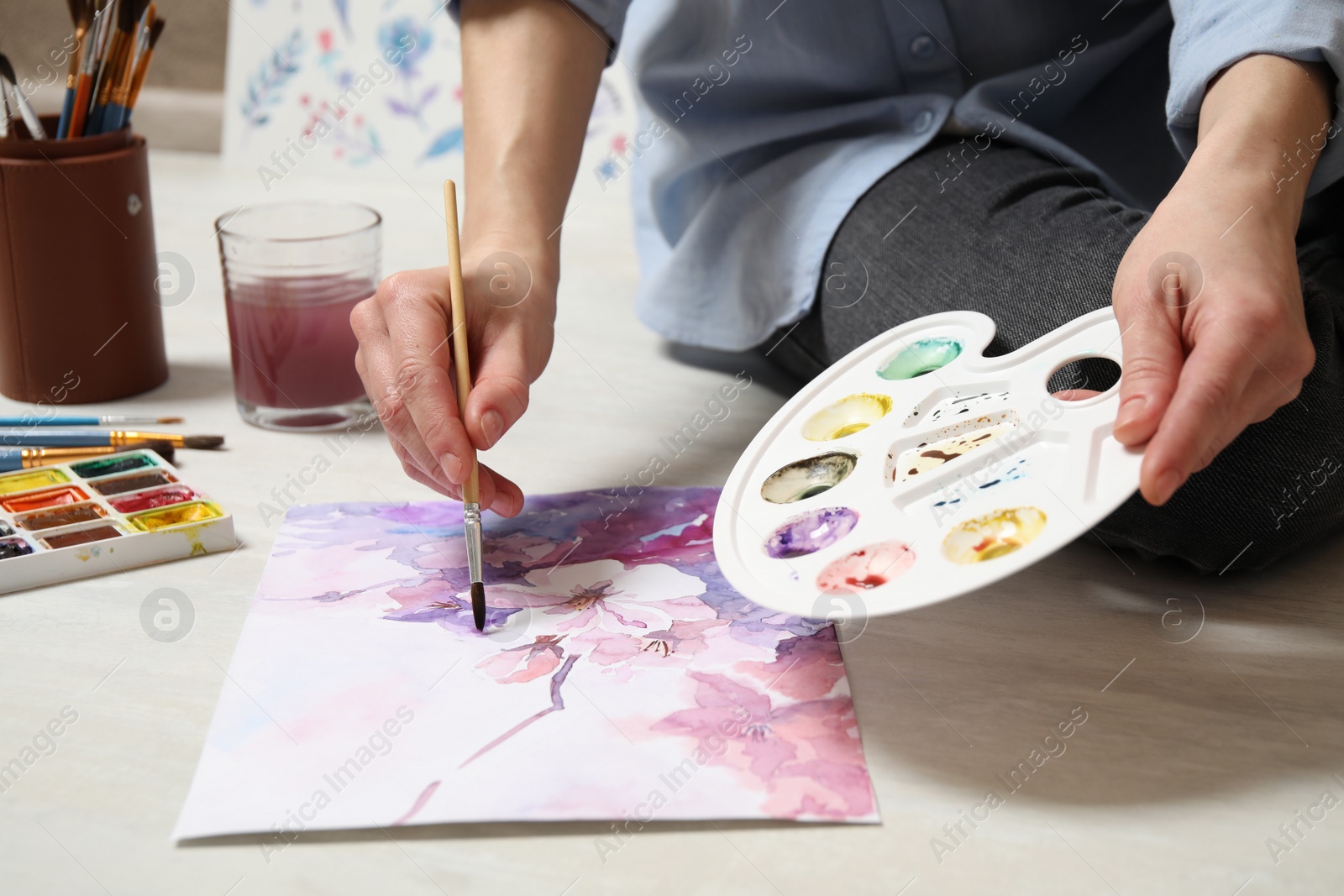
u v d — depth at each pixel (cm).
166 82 179
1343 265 73
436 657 61
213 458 86
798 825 49
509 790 51
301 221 98
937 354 69
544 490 81
